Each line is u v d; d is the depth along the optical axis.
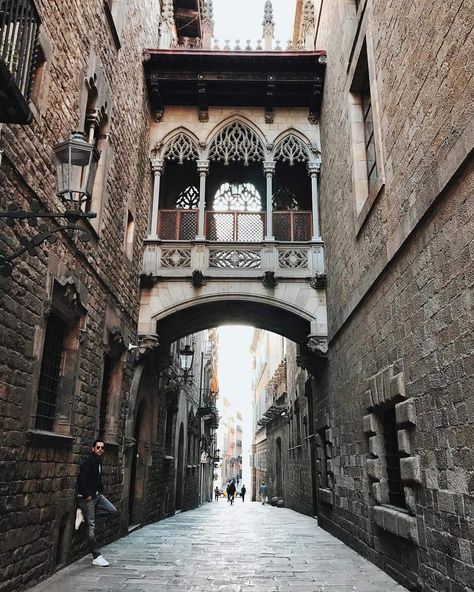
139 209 12.49
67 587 6.23
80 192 5.25
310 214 13.62
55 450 7.03
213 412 28.64
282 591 6.31
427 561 5.94
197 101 13.98
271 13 16.36
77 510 7.61
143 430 13.56
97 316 8.98
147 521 13.63
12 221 5.08
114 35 10.02
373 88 8.25
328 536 11.87
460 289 5.15
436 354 5.75
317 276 12.55
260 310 14.11
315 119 13.88
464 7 4.96
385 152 7.68
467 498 4.97
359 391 9.34
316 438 14.30
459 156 5.00
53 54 6.87
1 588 5.34
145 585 6.45
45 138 6.60
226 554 9.05
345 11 10.59
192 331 15.57
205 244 12.94
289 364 24.72
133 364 12.03
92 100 9.01
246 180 15.14
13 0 4.67
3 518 5.43
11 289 5.64
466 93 4.89
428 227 6.00
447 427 5.45
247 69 13.50
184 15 20.16
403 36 6.86
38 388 6.80
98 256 9.01
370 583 6.88
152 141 13.73
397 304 7.16
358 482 9.41
